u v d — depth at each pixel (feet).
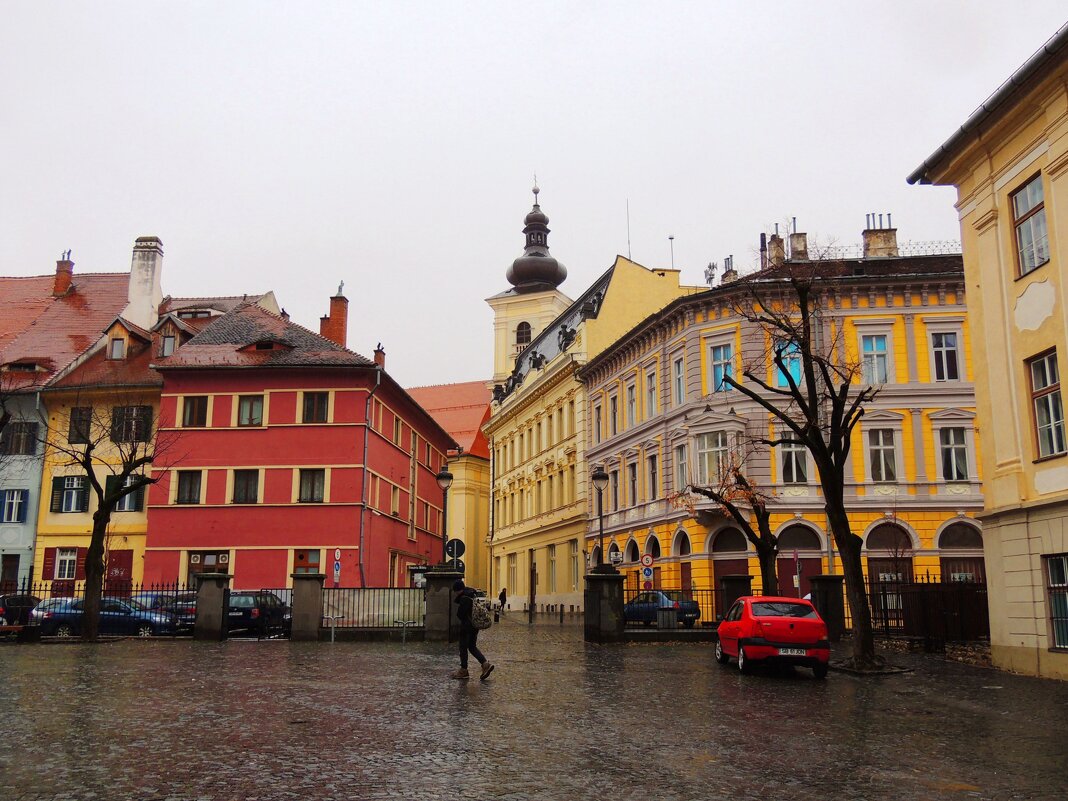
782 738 38.60
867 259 140.05
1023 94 65.26
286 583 142.72
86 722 40.32
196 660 71.56
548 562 201.36
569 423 189.37
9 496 152.05
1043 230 65.51
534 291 273.75
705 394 135.64
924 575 109.81
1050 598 63.52
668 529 142.10
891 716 45.42
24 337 169.78
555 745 36.14
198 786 28.63
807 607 67.21
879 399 129.90
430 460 209.97
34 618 103.14
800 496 129.18
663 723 42.29
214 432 147.84
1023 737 39.34
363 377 148.87
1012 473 67.31
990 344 70.95
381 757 33.27
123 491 98.94
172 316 162.71
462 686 55.31
